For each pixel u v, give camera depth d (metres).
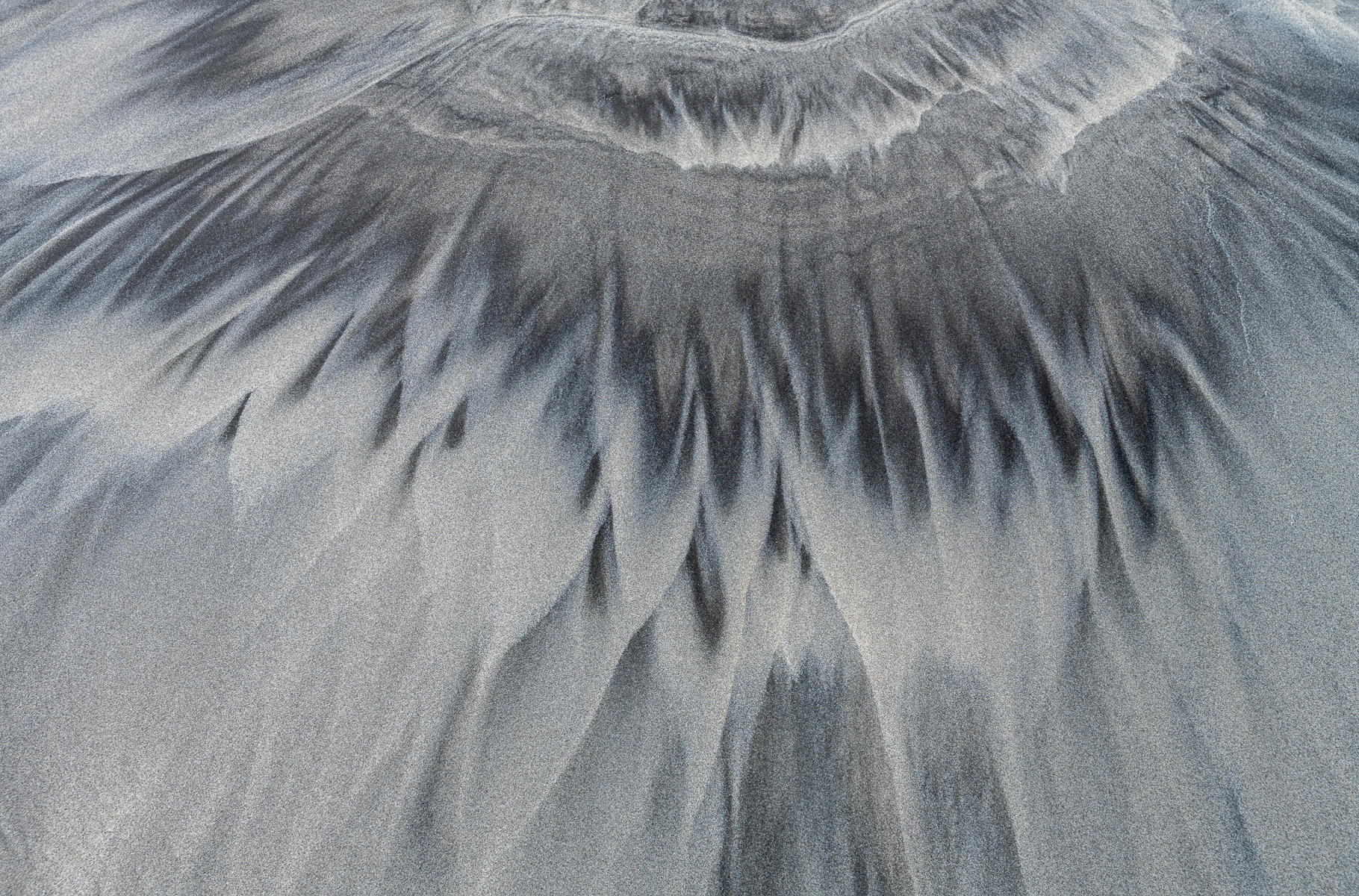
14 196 1.94
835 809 1.65
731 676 1.69
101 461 1.77
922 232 1.88
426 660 1.69
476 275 1.85
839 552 1.74
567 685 1.68
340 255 1.87
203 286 1.86
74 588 1.72
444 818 1.64
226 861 1.63
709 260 1.86
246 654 1.69
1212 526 1.76
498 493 1.75
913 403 1.80
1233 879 1.63
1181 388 1.82
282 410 1.79
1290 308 1.87
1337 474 1.78
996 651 1.70
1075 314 1.85
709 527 1.74
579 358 1.81
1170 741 1.67
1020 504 1.76
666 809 1.65
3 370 1.82
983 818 1.65
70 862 1.63
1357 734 1.67
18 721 1.67
